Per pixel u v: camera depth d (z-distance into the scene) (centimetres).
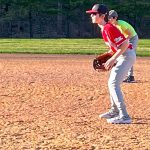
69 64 2197
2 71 1869
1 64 2172
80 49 3212
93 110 1073
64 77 1680
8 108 1083
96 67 952
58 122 938
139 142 789
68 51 2984
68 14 6600
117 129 887
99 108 1096
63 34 6588
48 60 2406
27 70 1916
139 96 1274
